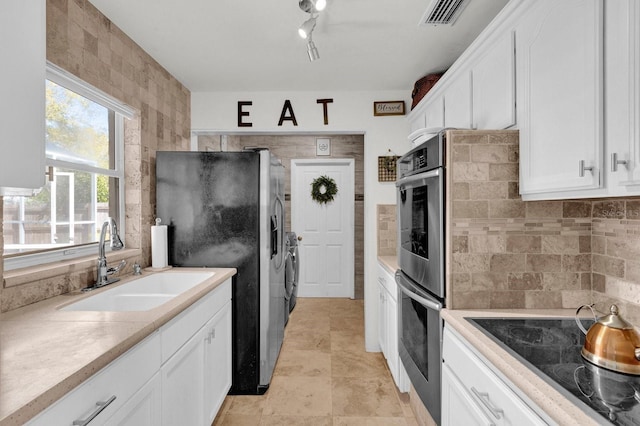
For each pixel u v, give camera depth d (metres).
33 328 1.13
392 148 3.09
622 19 0.92
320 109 3.08
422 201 1.70
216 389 1.97
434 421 1.60
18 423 0.67
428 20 1.92
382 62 2.50
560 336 1.16
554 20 1.18
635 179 0.89
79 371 0.84
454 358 1.31
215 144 4.17
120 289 1.80
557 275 1.48
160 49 2.29
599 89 0.98
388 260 2.78
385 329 2.66
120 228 2.20
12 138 0.82
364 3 1.77
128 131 2.24
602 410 0.72
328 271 4.88
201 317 1.73
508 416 0.92
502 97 1.53
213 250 2.32
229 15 1.89
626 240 1.29
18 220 1.53
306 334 3.42
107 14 1.89
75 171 1.86
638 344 0.91
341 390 2.37
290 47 2.27
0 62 0.79
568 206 1.48
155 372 1.27
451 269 1.49
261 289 2.32
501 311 1.45
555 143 1.19
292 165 4.82
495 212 1.48
